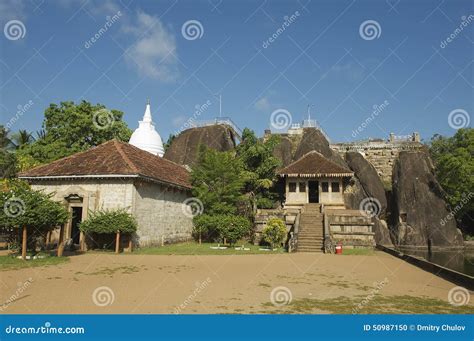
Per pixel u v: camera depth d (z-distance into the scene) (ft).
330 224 86.94
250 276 42.22
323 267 51.72
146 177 70.49
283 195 124.36
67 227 69.10
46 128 122.93
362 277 44.01
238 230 81.30
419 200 126.93
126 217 64.64
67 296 30.09
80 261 51.60
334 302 30.45
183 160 136.87
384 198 135.13
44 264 47.55
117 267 46.78
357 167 141.90
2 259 51.01
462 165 122.72
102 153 77.15
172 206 86.69
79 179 70.38
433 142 181.37
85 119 119.96
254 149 121.80
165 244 81.97
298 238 77.36
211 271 45.14
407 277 45.01
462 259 95.50
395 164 143.43
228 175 95.66
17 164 102.78
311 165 116.57
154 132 129.29
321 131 154.92
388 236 123.54
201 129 147.33
